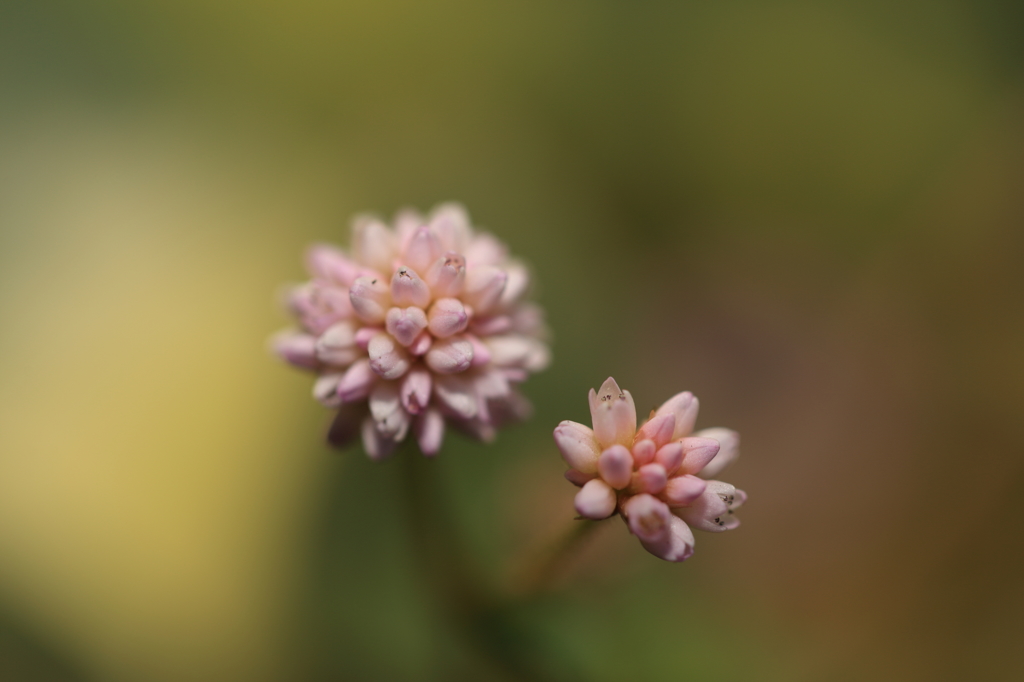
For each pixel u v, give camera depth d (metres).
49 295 0.12
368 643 0.11
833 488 0.12
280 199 0.13
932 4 0.14
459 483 0.11
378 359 0.10
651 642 0.11
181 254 0.12
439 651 0.11
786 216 0.14
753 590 0.11
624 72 0.14
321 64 0.14
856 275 0.14
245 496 0.11
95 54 0.13
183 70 0.13
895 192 0.14
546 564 0.10
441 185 0.13
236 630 0.11
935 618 0.11
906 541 0.12
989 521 0.12
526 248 0.13
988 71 0.14
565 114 0.14
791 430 0.13
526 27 0.14
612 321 0.13
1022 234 0.13
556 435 0.09
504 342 0.10
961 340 0.13
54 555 0.11
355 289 0.10
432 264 0.10
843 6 0.14
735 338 0.13
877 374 0.13
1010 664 0.11
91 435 0.11
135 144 0.13
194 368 0.12
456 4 0.14
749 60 0.14
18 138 0.12
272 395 0.12
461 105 0.14
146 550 0.11
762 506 0.12
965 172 0.14
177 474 0.11
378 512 0.11
